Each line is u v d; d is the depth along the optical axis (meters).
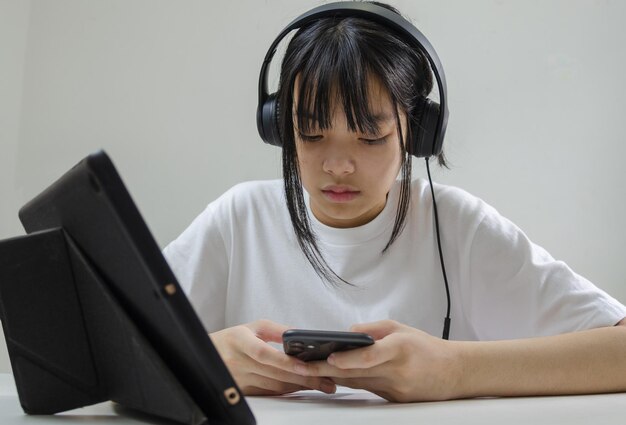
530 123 1.76
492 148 1.76
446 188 1.33
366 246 1.26
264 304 1.31
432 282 1.27
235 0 1.77
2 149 1.72
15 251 0.63
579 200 1.76
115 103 1.77
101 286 0.57
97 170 0.49
